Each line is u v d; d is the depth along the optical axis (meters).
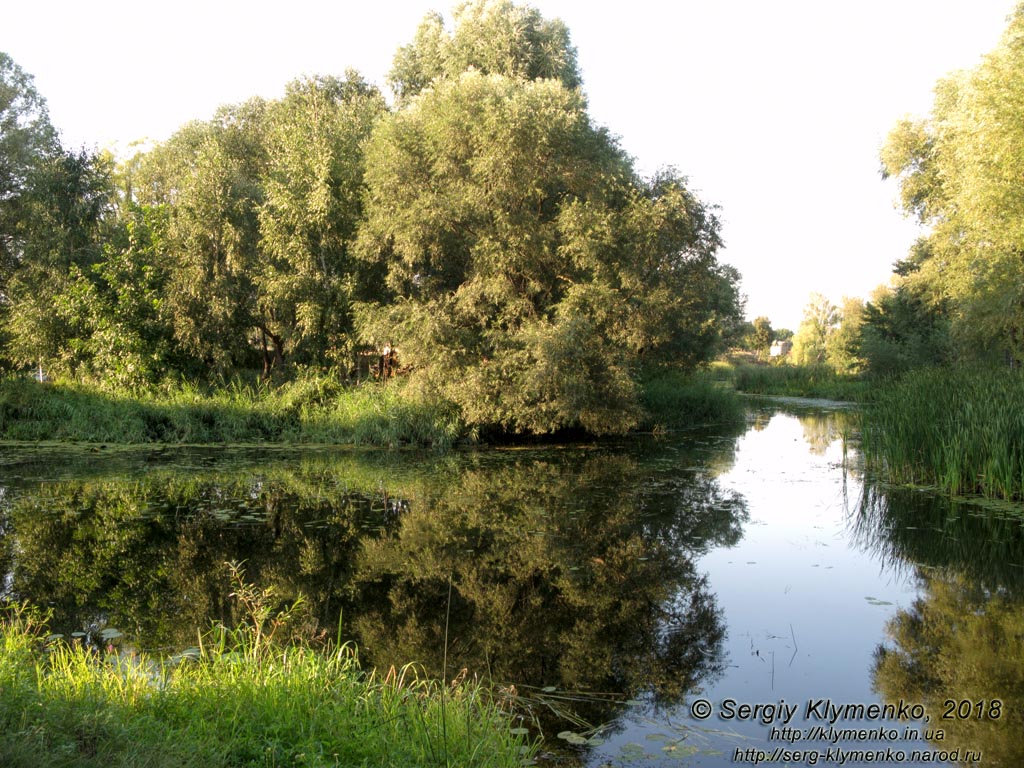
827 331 67.94
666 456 16.94
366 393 18.80
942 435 12.45
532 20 24.17
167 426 18.17
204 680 4.45
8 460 15.12
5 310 21.80
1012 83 15.32
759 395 44.47
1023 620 6.66
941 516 10.43
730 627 6.61
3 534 9.39
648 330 18.45
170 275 19.45
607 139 19.12
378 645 6.17
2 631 5.30
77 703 3.83
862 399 21.03
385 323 17.67
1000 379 13.21
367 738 3.83
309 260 18.78
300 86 25.44
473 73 18.39
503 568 8.34
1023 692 5.27
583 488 12.74
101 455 15.95
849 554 8.88
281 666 4.75
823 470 14.85
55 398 18.28
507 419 17.59
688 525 10.25
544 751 4.44
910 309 35.50
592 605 7.21
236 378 19.98
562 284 18.52
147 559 8.45
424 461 15.82
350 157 19.56
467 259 18.78
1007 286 16.55
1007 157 15.30
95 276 19.95
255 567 8.25
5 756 2.90
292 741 3.79
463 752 3.88
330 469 14.63
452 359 17.27
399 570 8.23
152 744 3.40
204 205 18.78
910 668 5.71
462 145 17.48
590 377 17.92
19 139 23.97
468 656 6.00
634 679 5.57
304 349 20.11
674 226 19.00
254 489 12.45
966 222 17.53
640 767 4.27
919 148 27.06
